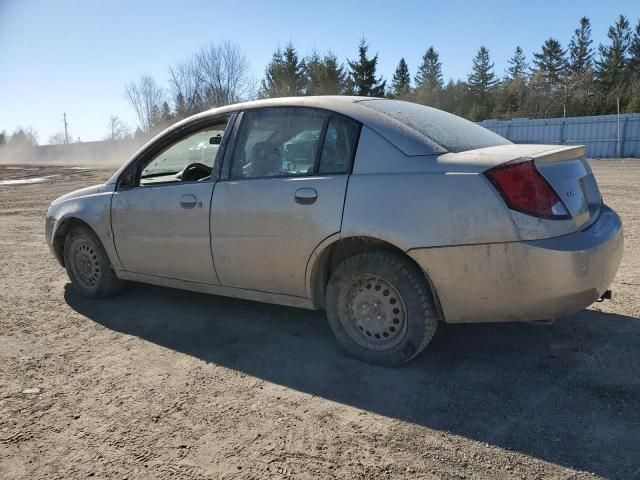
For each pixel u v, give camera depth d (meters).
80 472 2.46
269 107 3.80
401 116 3.50
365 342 3.46
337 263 3.62
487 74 66.56
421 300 3.19
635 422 2.71
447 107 65.31
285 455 2.55
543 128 31.17
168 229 4.16
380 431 2.72
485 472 2.38
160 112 53.69
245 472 2.43
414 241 3.06
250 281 3.82
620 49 60.38
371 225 3.17
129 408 3.01
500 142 3.73
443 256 3.01
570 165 3.24
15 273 6.09
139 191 4.37
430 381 3.21
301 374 3.37
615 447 2.51
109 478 2.41
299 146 3.59
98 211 4.64
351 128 3.41
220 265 3.92
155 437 2.72
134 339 4.03
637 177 15.75
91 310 4.71
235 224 3.74
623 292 4.68
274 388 3.21
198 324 4.29
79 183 19.75
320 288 3.64
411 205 3.07
